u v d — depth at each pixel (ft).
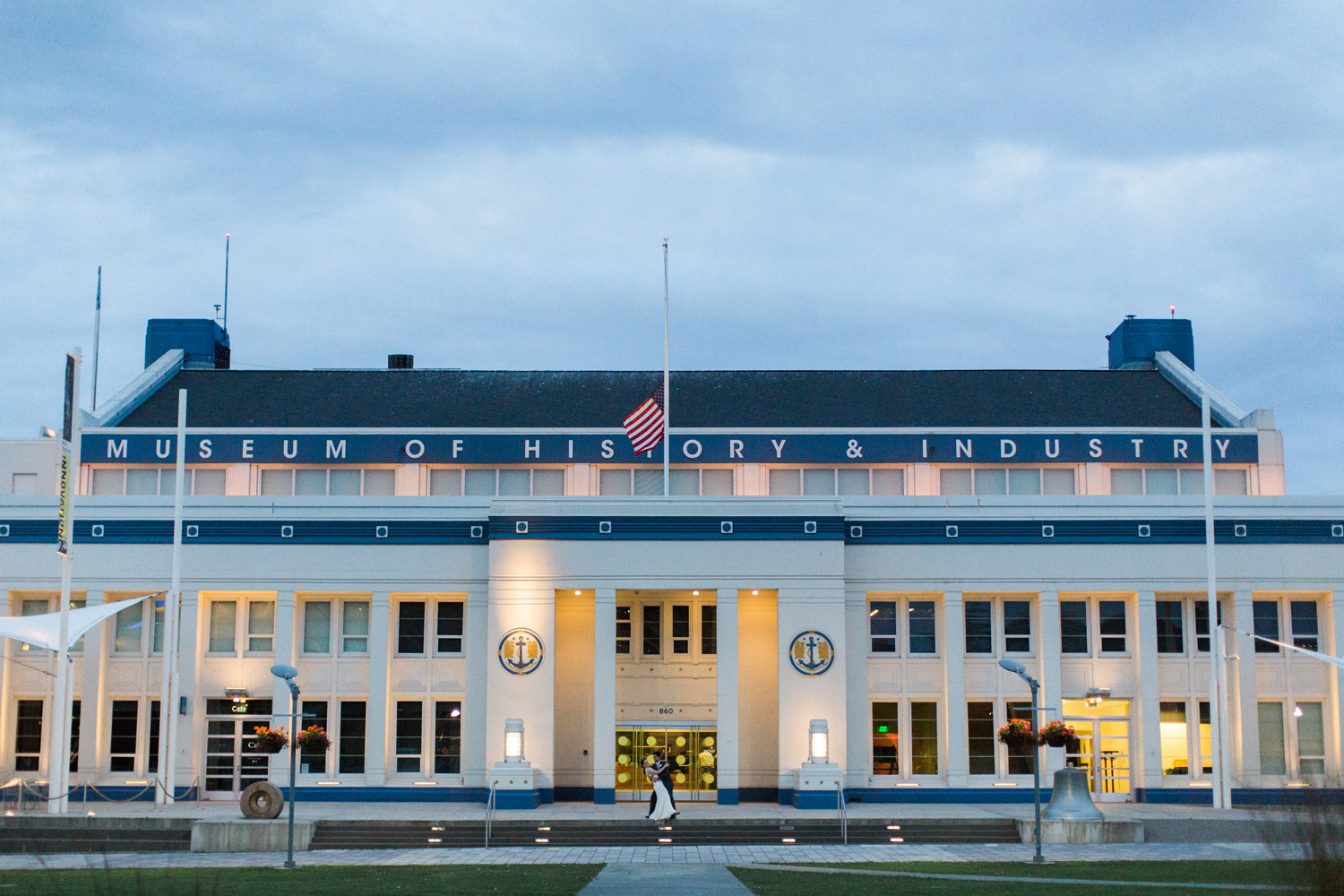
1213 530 141.08
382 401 185.06
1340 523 146.51
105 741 145.38
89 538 146.92
